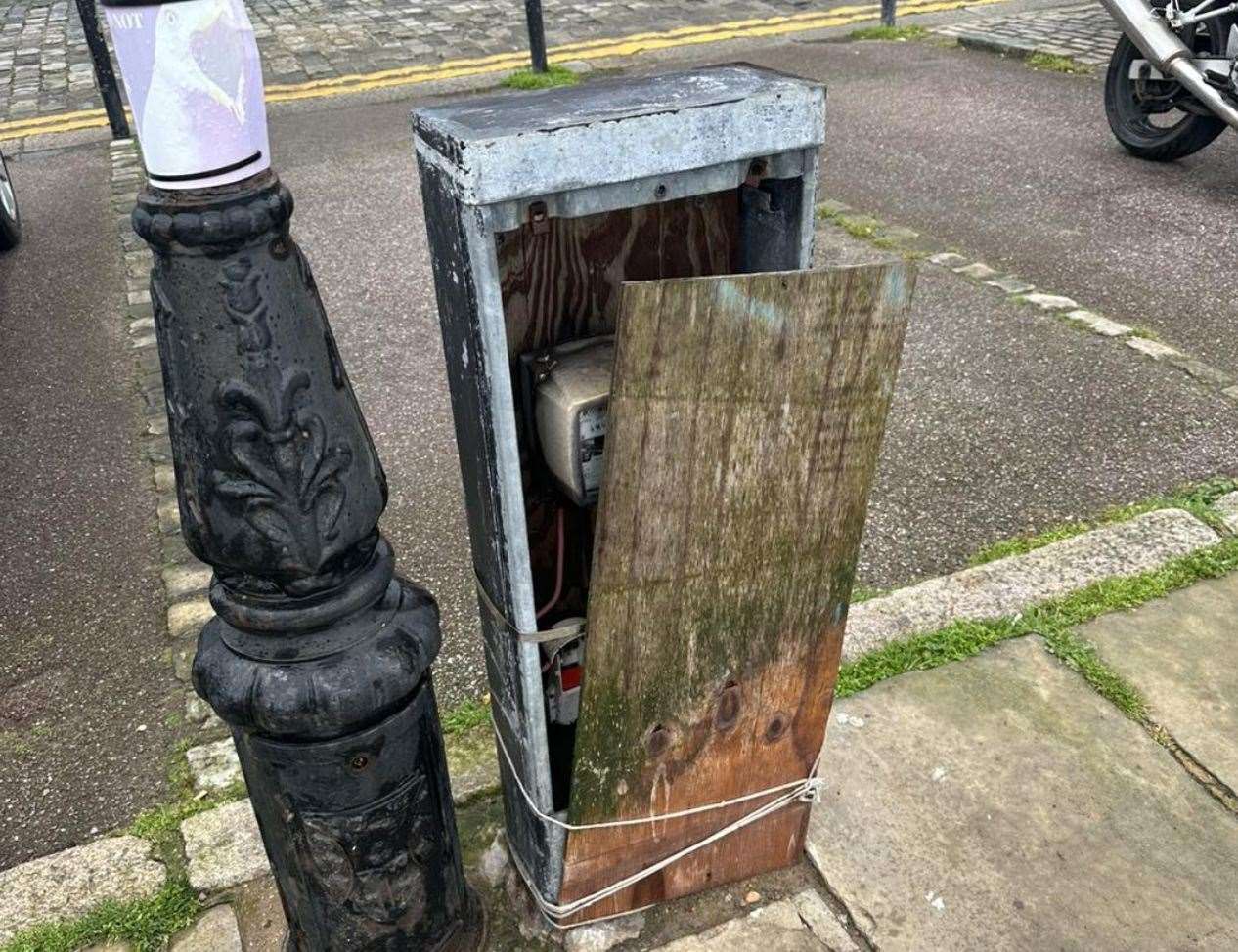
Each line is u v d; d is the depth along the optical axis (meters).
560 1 10.98
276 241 1.35
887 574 3.03
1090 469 3.40
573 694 2.08
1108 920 2.04
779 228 1.71
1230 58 5.18
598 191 1.44
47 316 4.98
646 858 2.02
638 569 1.65
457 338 1.58
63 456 3.88
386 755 1.65
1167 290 4.48
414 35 9.94
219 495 1.40
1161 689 2.52
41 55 10.11
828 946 2.04
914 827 2.23
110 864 2.24
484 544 1.78
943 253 4.98
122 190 6.62
